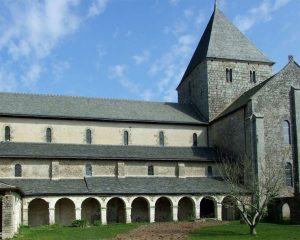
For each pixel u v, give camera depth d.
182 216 50.12
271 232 34.06
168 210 49.75
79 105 53.91
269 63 59.25
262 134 47.44
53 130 50.31
